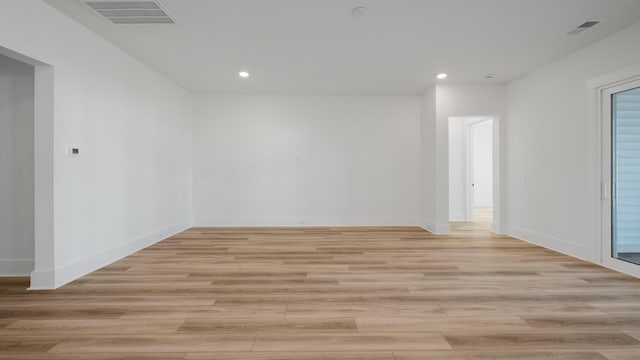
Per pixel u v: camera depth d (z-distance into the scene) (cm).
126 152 450
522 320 251
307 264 407
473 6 320
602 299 292
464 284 333
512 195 578
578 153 430
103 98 399
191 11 329
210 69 518
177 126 617
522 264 404
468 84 596
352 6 320
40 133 322
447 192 602
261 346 213
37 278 319
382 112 687
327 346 214
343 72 532
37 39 303
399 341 220
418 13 334
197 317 256
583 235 423
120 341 220
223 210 689
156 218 537
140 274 367
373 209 689
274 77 562
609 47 386
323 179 689
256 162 688
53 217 323
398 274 366
